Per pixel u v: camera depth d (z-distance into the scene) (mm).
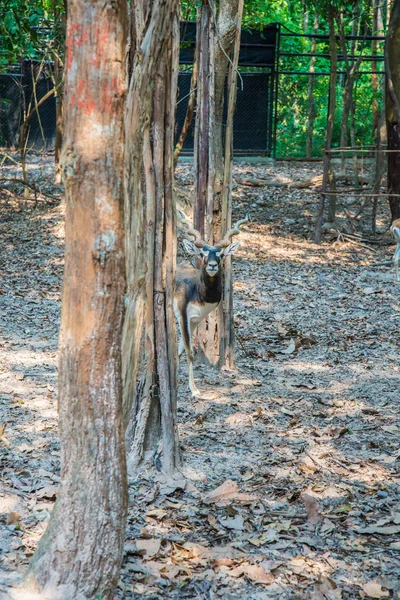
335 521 4605
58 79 16328
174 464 5188
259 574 3961
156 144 4871
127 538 4273
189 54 19125
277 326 9227
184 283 6918
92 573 3240
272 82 20094
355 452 5656
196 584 3855
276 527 4484
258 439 5863
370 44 24016
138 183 4449
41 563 3279
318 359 8117
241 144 20719
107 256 3105
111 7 2955
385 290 11188
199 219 7352
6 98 20406
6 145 20953
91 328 3146
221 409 6520
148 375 5141
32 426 5930
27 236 13836
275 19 25172
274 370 7703
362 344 8664
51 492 4727
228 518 4559
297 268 12352
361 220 15852
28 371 7316
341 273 12164
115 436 3260
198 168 7297
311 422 6258
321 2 14750
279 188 17984
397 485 5094
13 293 10555
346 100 17094
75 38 2984
